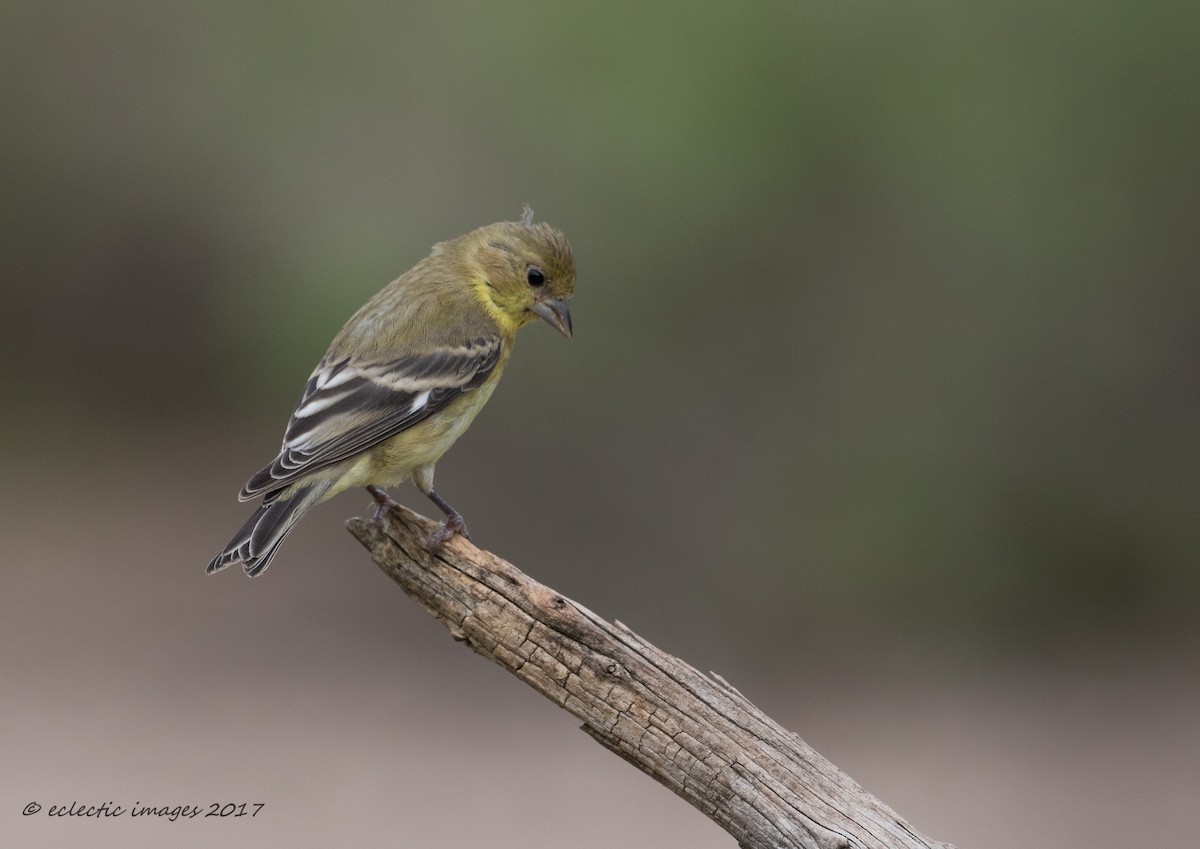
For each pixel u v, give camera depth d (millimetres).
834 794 5781
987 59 16250
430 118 17438
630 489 17188
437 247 8969
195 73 19047
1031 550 16281
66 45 19438
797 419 16766
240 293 19219
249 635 16156
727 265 16719
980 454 16344
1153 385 16234
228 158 18703
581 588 16750
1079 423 16234
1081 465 16234
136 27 19094
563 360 16938
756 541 16719
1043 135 16203
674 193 16406
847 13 16344
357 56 17891
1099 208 16188
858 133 16391
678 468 17078
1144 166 16109
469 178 17234
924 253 16469
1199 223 16016
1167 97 16031
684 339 16906
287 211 18391
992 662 15703
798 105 16312
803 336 16734
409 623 16781
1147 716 14367
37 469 19656
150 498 18984
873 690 15102
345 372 7895
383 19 17750
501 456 17500
